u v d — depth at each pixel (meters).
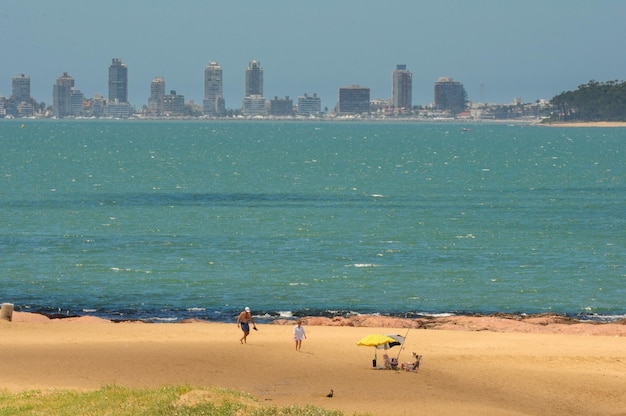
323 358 151.88
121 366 144.25
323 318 192.62
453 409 124.69
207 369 143.75
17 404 112.94
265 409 106.88
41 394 118.75
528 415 123.81
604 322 195.62
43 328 175.12
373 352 156.88
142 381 135.75
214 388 117.69
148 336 168.50
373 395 131.25
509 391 135.88
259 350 156.25
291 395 130.12
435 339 169.00
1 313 182.38
